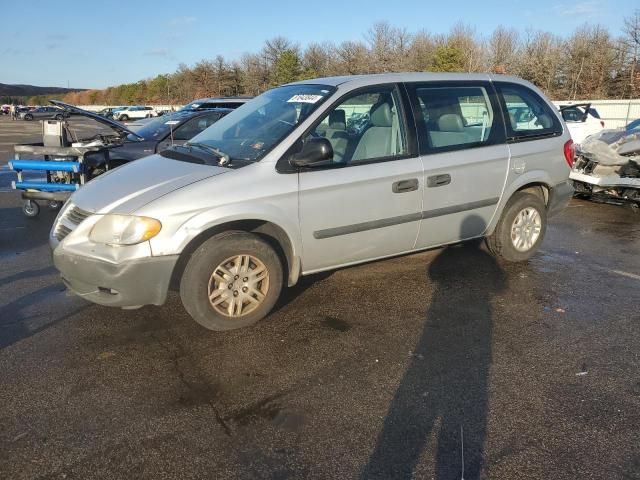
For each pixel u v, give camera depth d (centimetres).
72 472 246
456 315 421
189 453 260
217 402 302
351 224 419
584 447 265
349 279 500
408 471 248
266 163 385
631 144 809
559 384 322
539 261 560
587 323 408
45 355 353
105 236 354
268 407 298
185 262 379
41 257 573
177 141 862
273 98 476
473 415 291
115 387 316
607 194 830
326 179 402
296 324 404
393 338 382
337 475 245
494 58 5191
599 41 4522
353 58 5675
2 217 776
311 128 405
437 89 471
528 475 246
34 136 2616
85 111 779
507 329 397
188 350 362
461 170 467
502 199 505
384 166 429
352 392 312
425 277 506
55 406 296
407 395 309
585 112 1506
